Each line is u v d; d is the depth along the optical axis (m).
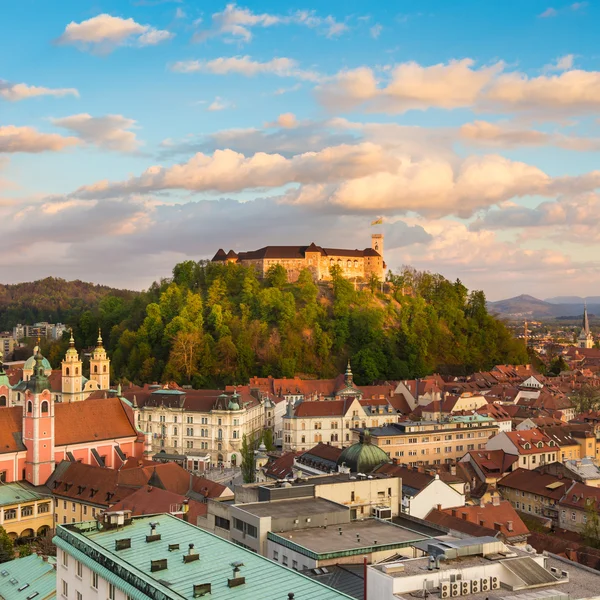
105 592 82.12
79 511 171.50
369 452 160.12
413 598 74.56
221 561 82.12
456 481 173.25
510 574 80.31
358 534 103.50
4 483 182.38
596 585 83.88
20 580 110.50
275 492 117.31
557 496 176.62
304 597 72.94
